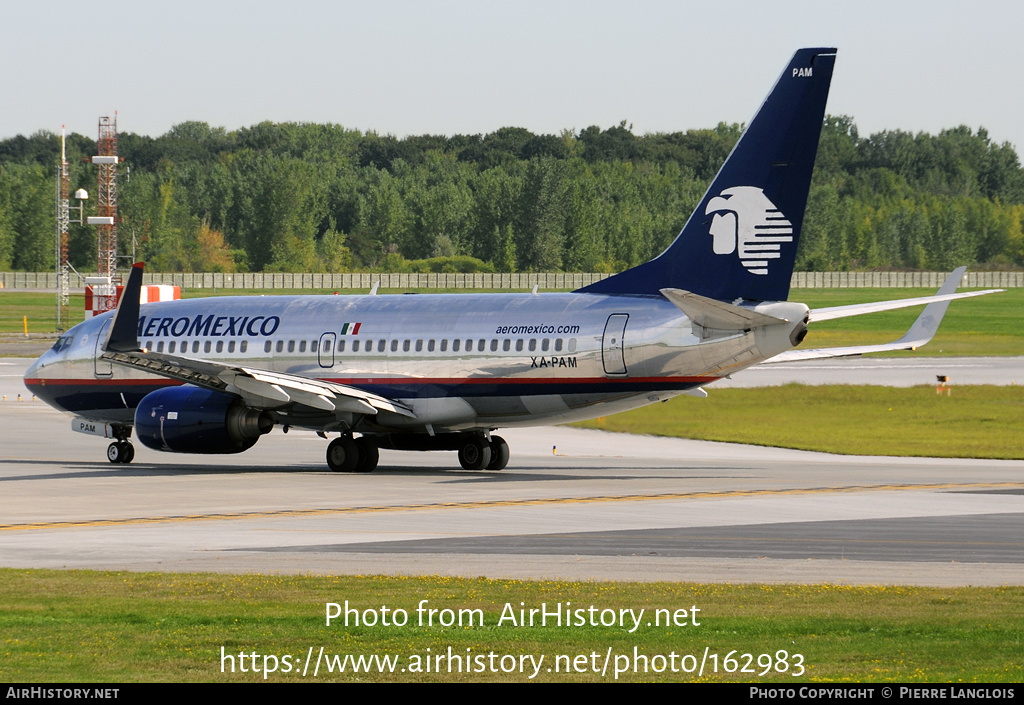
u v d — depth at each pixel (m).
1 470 91.19
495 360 89.06
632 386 86.12
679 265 86.25
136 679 33.62
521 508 68.94
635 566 50.66
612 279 88.81
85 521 64.00
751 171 83.81
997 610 41.75
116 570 49.88
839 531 60.03
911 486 79.56
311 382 89.88
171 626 39.41
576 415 89.50
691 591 45.06
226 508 69.12
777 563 51.38
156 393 92.00
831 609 42.00
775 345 82.94
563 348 87.19
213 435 89.81
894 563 51.38
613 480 84.31
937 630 38.72
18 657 35.69
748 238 84.19
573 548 55.16
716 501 71.94
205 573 49.03
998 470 90.56
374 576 48.16
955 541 56.97
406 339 92.12
